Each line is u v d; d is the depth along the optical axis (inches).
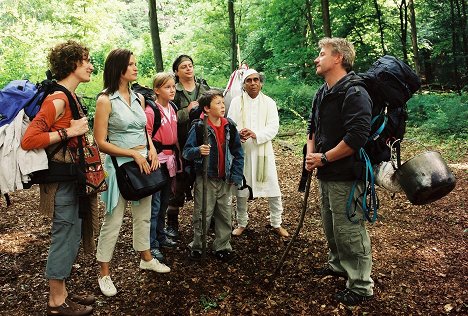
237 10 754.8
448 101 446.0
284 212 204.1
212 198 145.9
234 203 219.6
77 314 114.9
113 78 122.9
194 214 148.9
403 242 166.7
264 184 167.5
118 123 122.7
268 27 677.9
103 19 709.3
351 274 123.5
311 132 135.3
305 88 545.6
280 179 270.8
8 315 117.2
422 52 717.9
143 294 128.5
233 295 128.3
